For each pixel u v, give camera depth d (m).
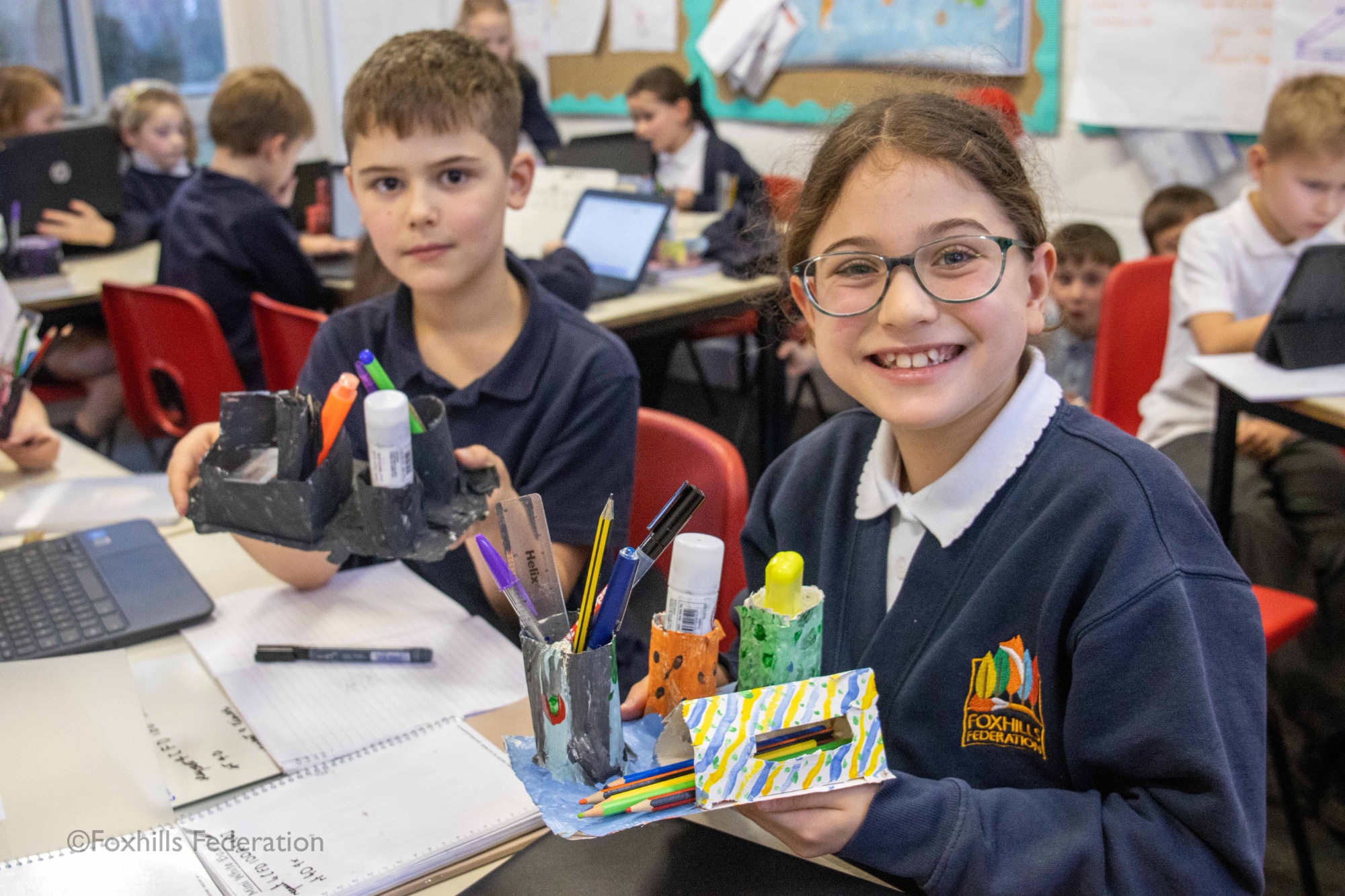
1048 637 0.76
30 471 1.50
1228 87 2.81
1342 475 1.97
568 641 0.68
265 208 2.71
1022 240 0.77
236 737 0.87
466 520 0.87
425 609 1.08
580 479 1.26
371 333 1.32
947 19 3.32
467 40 1.20
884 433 0.89
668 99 3.83
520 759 0.71
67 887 0.67
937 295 0.74
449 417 1.28
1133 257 3.11
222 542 1.25
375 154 1.14
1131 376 2.21
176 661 0.99
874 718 0.66
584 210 2.84
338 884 0.69
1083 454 0.78
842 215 0.76
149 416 2.59
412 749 0.84
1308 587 1.95
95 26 4.82
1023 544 0.78
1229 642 0.72
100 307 2.91
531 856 0.71
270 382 2.39
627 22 4.41
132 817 0.75
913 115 0.77
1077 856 0.69
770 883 0.69
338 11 5.03
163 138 3.74
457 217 1.16
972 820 0.69
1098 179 3.14
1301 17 2.64
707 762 0.62
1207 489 1.98
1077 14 3.05
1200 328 2.06
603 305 2.55
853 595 0.89
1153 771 0.71
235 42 4.94
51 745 0.82
